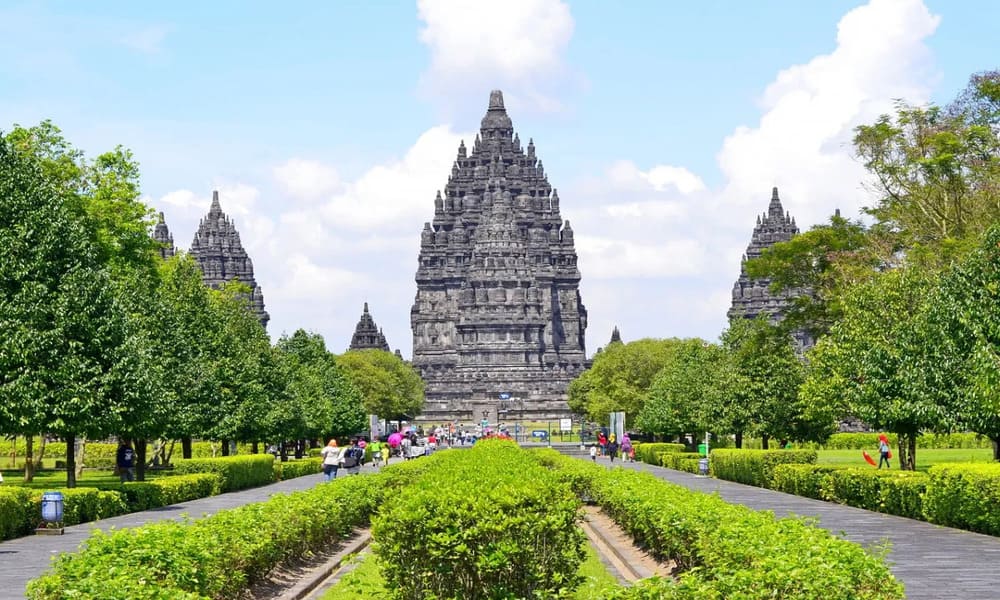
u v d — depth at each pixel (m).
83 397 61.03
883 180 98.50
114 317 64.00
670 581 21.30
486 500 28.34
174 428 83.19
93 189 95.75
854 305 76.75
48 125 94.25
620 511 48.25
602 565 41.03
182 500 69.75
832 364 75.38
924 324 63.12
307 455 145.88
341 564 42.06
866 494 60.88
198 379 90.50
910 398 61.50
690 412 129.75
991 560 38.31
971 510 47.34
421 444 168.50
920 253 85.31
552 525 28.73
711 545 28.66
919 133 96.06
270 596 33.53
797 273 105.19
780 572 21.08
